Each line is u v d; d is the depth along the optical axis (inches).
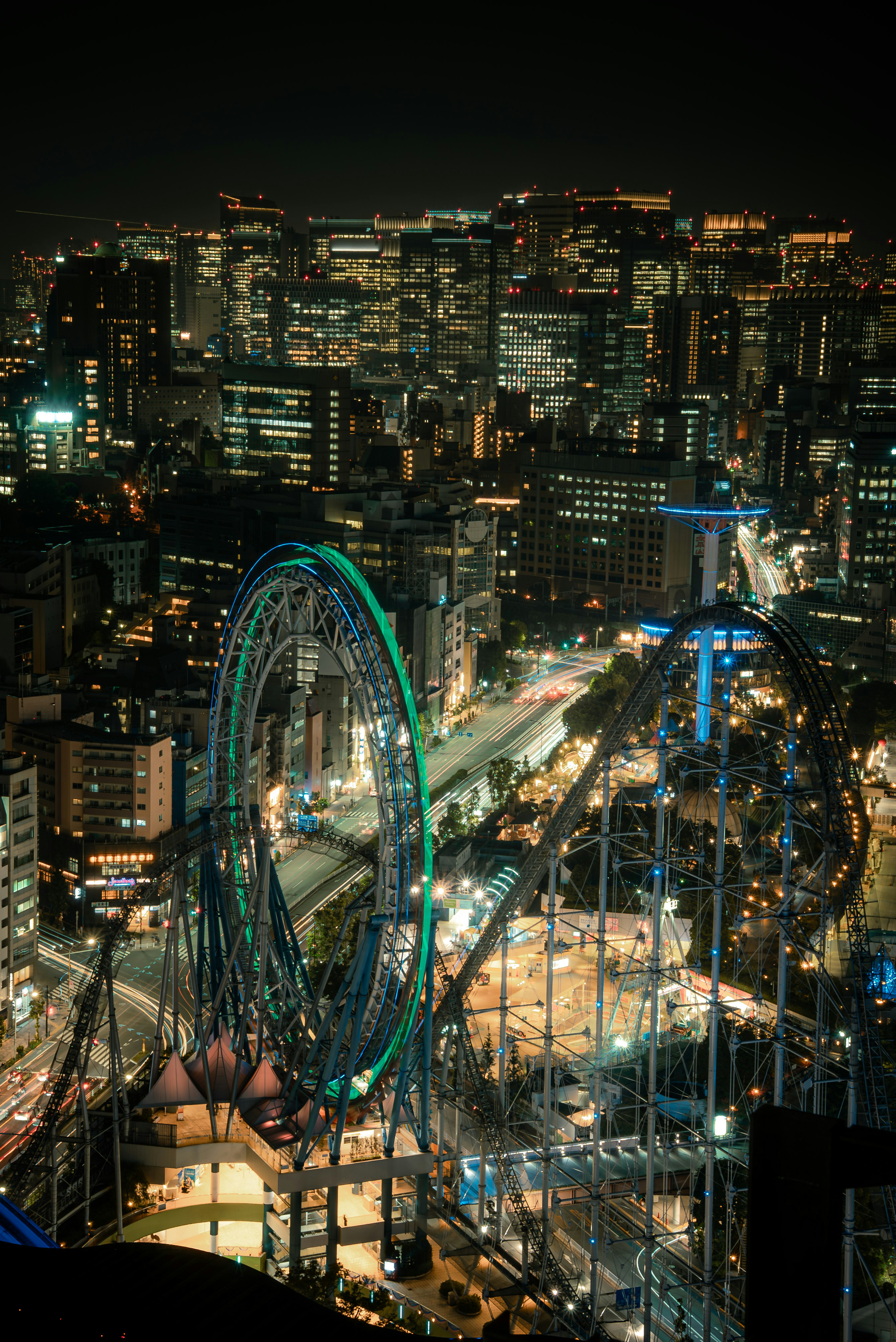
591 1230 5433.1
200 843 5935.0
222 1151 5718.5
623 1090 6609.3
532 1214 5625.0
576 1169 6112.2
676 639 5974.4
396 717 5949.8
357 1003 5625.0
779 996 5349.4
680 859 6560.0
